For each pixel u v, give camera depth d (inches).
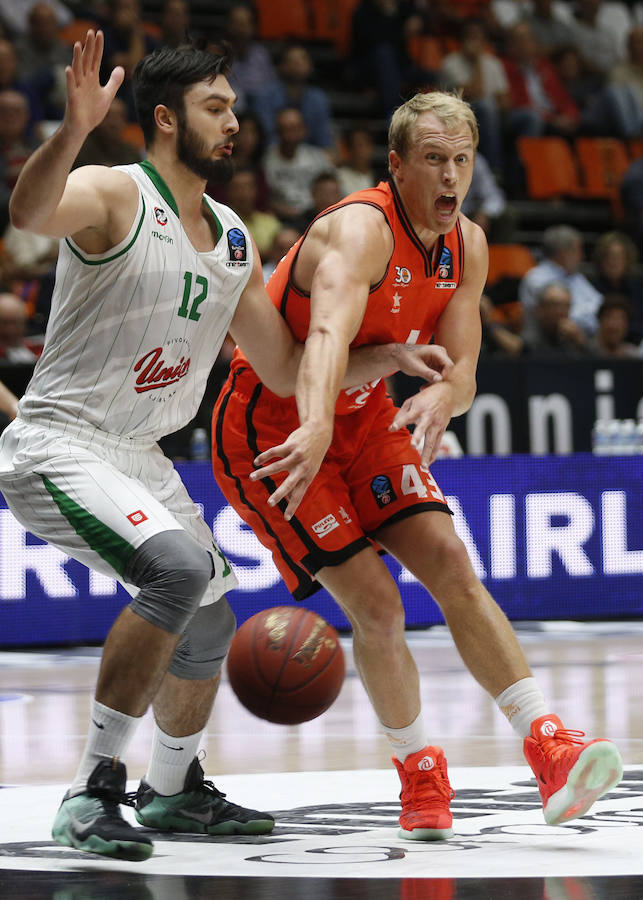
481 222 1053.8
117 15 1059.3
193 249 280.5
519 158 1222.3
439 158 302.2
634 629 761.0
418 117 304.5
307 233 315.9
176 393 289.7
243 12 1129.4
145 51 1073.5
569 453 776.9
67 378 279.6
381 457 316.5
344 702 519.2
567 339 895.7
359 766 382.9
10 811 314.7
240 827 294.2
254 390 330.0
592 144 1256.8
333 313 290.8
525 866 250.8
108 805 261.7
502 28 1325.0
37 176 245.9
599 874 241.8
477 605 298.8
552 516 767.7
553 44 1325.0
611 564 782.5
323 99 1140.5
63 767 384.5
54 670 614.2
